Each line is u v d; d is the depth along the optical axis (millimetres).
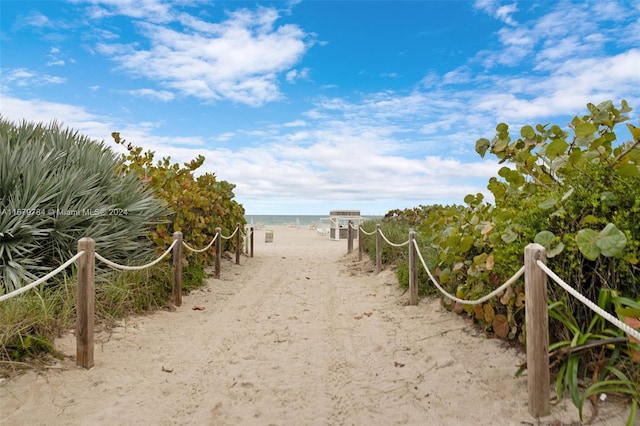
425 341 4824
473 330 4906
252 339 5129
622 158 3688
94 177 6707
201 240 8641
